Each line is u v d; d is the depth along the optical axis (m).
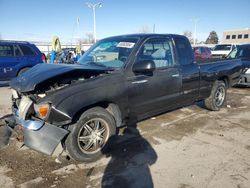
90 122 3.75
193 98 5.50
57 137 3.36
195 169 3.55
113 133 4.02
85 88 3.55
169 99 4.86
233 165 3.65
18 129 3.77
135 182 3.26
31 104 3.46
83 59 4.79
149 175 3.41
